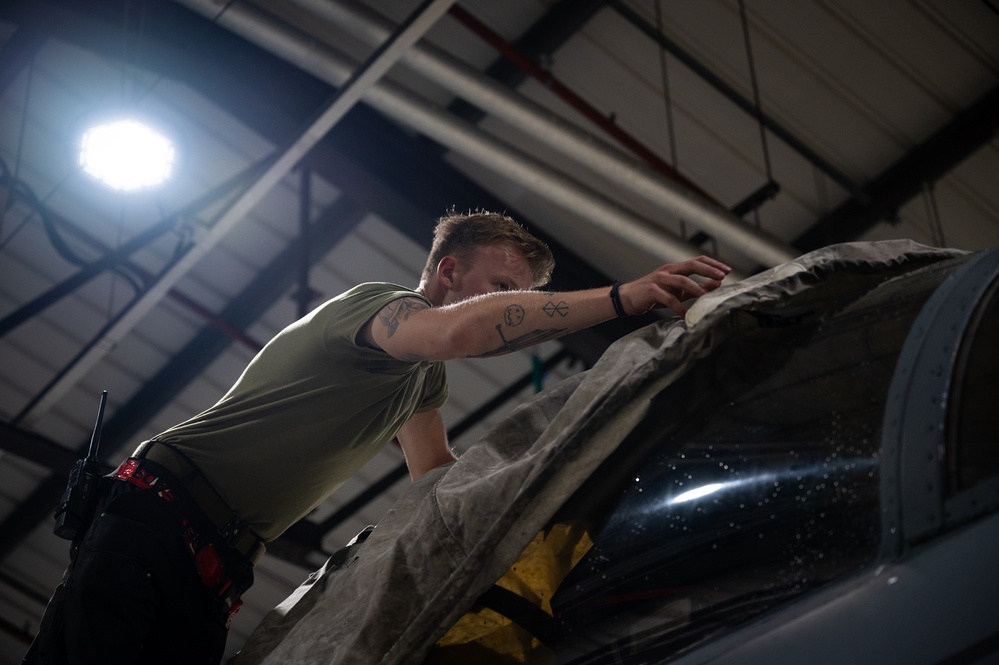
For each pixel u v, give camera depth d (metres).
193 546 1.79
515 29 7.70
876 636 1.05
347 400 1.87
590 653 1.42
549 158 8.35
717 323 1.51
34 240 8.78
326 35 7.47
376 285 1.93
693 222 7.01
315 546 10.09
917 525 1.13
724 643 1.22
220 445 1.85
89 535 1.76
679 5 7.53
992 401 1.19
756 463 1.38
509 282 2.14
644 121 8.20
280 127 7.20
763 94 7.98
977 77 7.76
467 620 1.58
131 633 1.68
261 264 9.03
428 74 6.11
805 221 8.70
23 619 11.62
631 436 1.55
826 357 1.44
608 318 1.69
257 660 1.80
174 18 7.02
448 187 7.71
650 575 1.40
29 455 8.19
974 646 0.97
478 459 1.72
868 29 7.53
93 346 7.24
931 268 1.56
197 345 9.51
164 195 8.39
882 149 8.27
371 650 1.57
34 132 8.22
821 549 1.22
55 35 6.86
